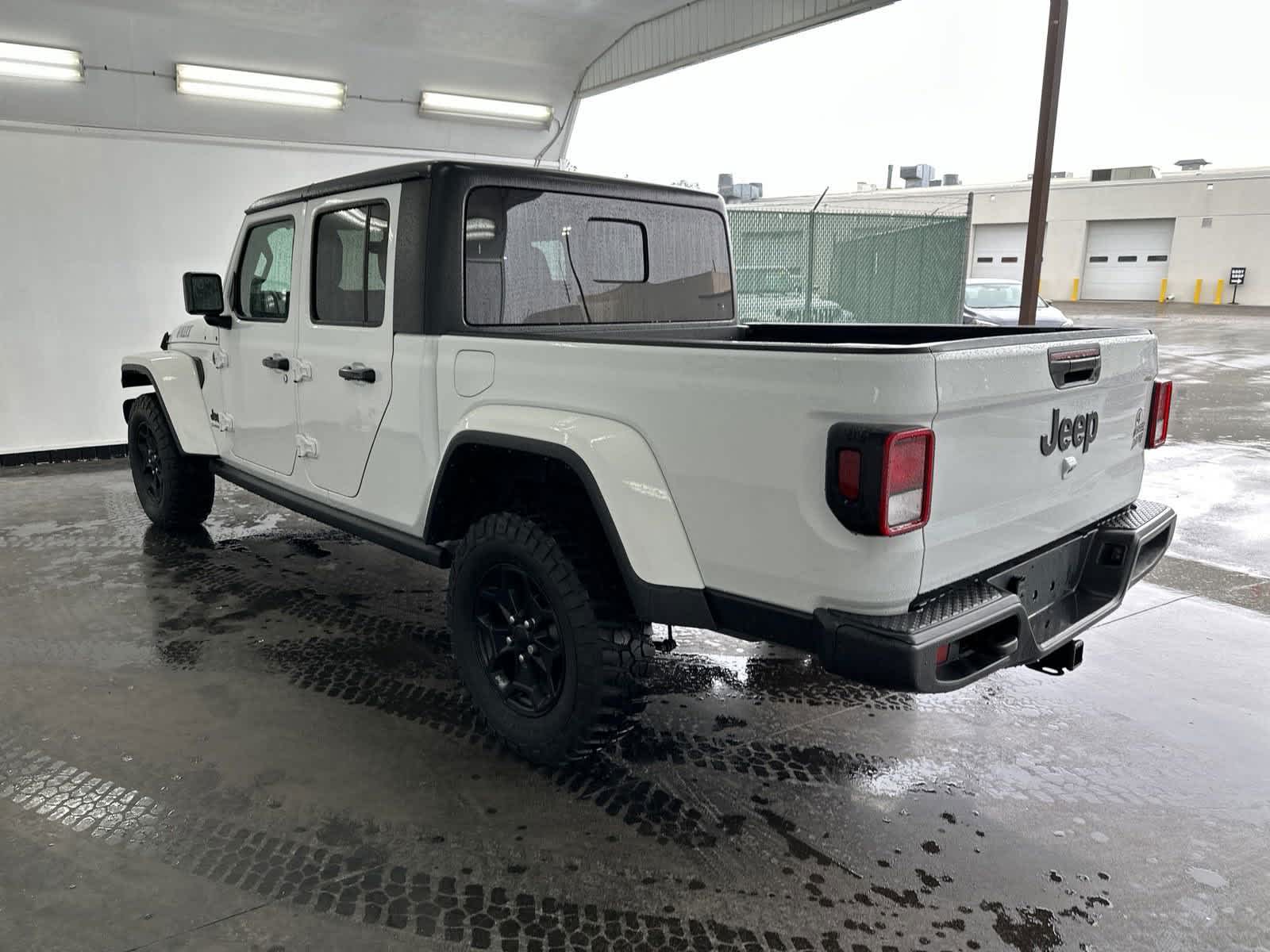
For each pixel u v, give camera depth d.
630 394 2.40
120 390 7.60
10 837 2.43
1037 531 2.49
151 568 4.75
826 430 2.01
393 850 2.40
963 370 2.04
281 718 3.14
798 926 2.14
